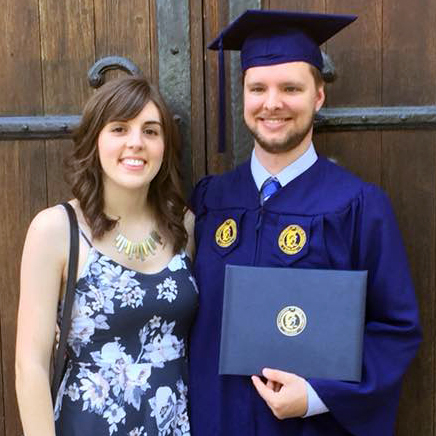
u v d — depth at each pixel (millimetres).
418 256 1756
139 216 1460
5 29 1729
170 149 1445
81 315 1342
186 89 1742
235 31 1452
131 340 1370
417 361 1788
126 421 1335
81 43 1733
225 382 1401
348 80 1724
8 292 1801
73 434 1326
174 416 1397
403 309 1372
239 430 1384
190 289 1430
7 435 1820
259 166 1454
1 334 1809
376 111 1712
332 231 1365
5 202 1780
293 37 1396
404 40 1700
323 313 1293
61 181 1771
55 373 1358
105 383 1334
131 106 1345
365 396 1305
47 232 1346
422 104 1709
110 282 1350
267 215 1410
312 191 1410
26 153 1767
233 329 1319
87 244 1366
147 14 1729
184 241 1479
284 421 1362
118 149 1356
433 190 1735
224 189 1509
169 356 1406
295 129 1392
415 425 1808
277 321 1307
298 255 1355
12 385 1819
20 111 1752
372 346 1356
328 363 1284
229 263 1417
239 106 1736
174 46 1729
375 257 1377
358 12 1701
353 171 1748
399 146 1734
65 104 1748
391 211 1400
